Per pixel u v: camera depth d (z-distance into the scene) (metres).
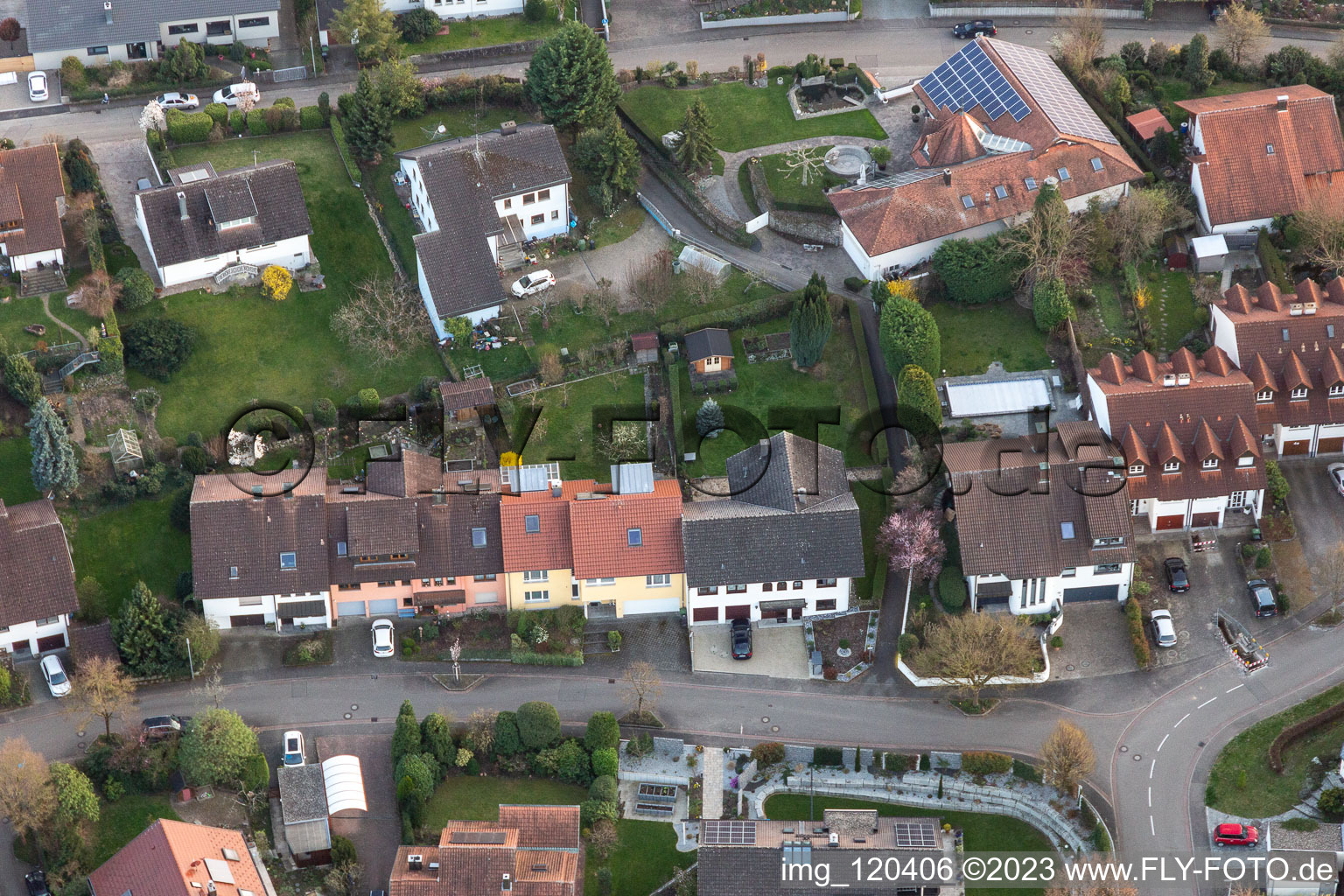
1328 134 180.25
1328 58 194.50
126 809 142.62
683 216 186.00
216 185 173.12
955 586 155.88
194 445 162.00
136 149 186.25
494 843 134.75
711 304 176.00
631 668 153.50
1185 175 182.12
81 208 175.88
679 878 139.25
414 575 155.62
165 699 151.25
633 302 176.50
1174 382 160.00
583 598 157.75
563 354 172.00
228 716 143.75
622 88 196.38
